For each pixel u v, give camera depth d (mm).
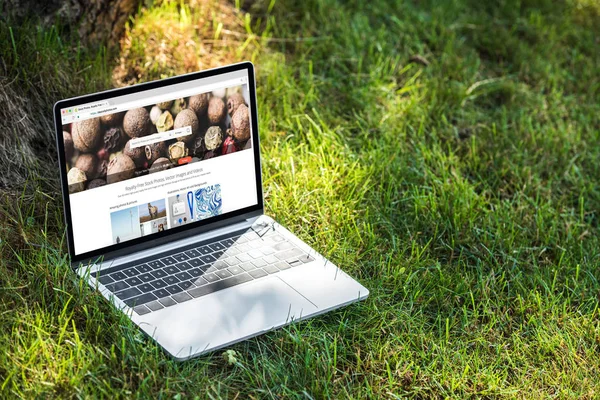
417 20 2600
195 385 1644
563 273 1966
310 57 2395
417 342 1772
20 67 1978
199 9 2381
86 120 1714
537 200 2121
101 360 1640
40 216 1853
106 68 2131
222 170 1843
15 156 1889
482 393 1711
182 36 2283
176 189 1806
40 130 1965
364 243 1941
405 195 2068
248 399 1659
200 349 1646
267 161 2076
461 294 1874
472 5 2738
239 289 1750
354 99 2299
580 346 1813
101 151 1732
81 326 1702
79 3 2102
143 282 1742
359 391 1669
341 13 2516
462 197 2078
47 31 2072
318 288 1772
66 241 1825
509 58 2590
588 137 2365
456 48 2549
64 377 1617
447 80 2428
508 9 2729
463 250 1977
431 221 2018
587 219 2143
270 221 1896
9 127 1901
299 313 1723
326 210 1993
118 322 1686
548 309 1868
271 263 1810
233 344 1713
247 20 2389
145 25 2266
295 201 2002
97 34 2152
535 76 2525
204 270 1777
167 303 1712
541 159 2250
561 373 1756
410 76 2430
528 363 1776
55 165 1942
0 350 1630
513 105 2422
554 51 2635
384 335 1790
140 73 2186
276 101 2242
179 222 1821
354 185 2059
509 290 1896
